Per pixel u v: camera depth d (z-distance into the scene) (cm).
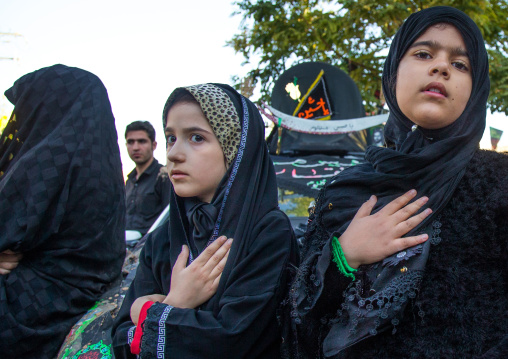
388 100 133
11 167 182
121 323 139
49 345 165
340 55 731
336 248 117
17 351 160
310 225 138
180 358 116
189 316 120
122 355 129
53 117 184
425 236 108
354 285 114
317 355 120
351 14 664
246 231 134
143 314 126
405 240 108
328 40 703
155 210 422
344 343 108
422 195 113
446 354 100
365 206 119
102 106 188
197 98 138
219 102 141
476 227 105
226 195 137
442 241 107
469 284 103
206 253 131
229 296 124
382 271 110
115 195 189
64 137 175
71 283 173
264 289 124
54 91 185
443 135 118
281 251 130
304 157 326
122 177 199
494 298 103
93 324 163
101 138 183
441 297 104
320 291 113
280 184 279
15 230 163
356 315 108
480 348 100
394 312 103
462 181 111
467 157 112
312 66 375
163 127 152
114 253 189
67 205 172
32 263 170
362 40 707
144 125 429
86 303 178
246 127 143
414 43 121
